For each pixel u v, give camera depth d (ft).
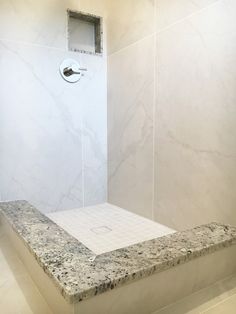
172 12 3.98
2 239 3.95
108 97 5.63
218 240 2.88
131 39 4.85
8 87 4.63
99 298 2.02
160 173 4.41
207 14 3.46
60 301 2.13
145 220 4.74
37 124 4.95
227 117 3.31
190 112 3.80
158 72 4.31
